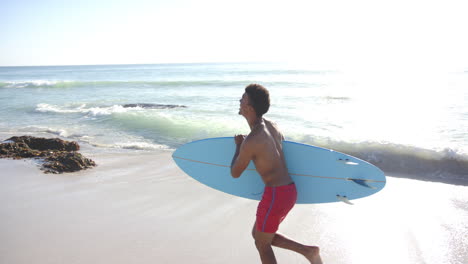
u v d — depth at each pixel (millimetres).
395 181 4574
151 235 3094
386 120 8508
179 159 3008
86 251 2814
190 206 3754
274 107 11016
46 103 14320
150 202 3887
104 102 14156
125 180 4695
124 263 2635
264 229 2123
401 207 3617
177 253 2779
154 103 13312
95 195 4129
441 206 3613
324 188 2609
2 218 3486
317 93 14570
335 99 12578
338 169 2582
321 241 2973
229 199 3936
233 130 7715
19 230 3205
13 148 6164
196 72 43438
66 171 5137
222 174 2855
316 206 3695
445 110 9500
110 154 6293
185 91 17656
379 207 3631
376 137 6621
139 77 36219
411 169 5102
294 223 3334
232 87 18891
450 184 4363
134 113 10289
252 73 33844
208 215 3514
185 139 7410
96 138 7816
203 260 2680
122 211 3635
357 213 3498
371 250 2799
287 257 2715
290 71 33625
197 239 3014
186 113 10180
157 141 7348
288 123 8406
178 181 4605
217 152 2881
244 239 2996
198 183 4508
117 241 2979
